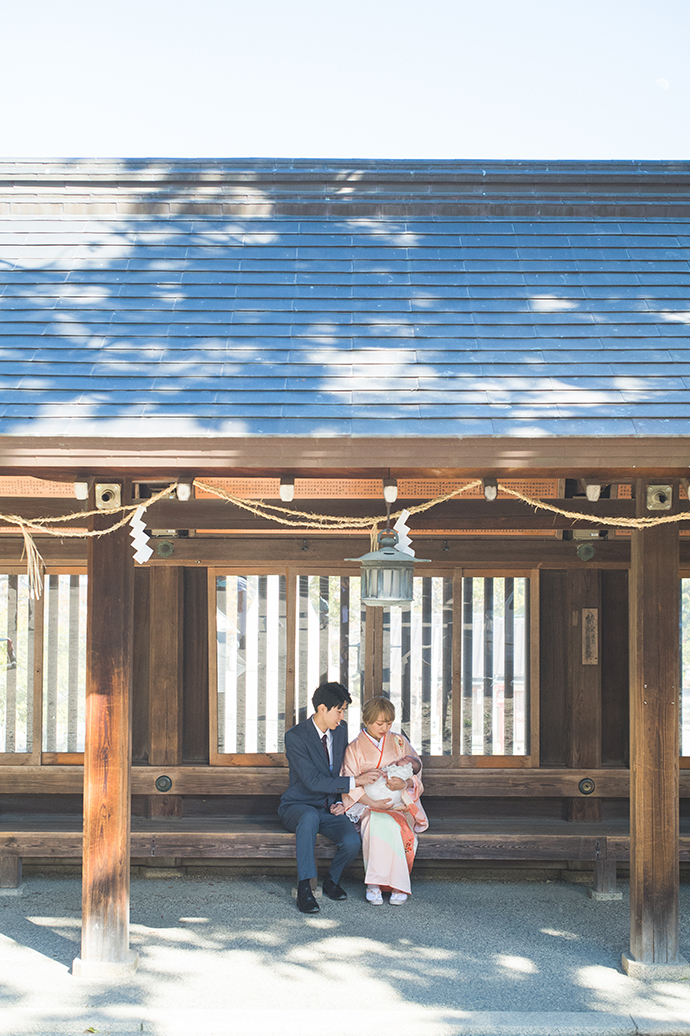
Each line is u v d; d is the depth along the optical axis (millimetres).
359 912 5316
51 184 5531
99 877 4402
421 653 6141
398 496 5664
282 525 5785
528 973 4469
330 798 5605
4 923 5090
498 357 4414
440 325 4629
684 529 5426
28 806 6012
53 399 4086
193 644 6180
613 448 3986
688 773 6027
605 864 5570
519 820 5965
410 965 4555
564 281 4969
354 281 4949
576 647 6039
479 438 3932
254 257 5133
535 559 5969
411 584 4426
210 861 6020
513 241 5301
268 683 6125
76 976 4371
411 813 5574
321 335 4547
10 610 6094
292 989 4270
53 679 6105
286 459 4008
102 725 4438
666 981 4383
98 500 4484
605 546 5941
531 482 5781
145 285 4891
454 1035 3902
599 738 6004
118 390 4148
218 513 5402
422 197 5555
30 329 4543
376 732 5648
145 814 6008
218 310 4715
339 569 6113
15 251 5141
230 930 5020
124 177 5539
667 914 4441
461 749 6082
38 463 4016
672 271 5059
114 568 4500
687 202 5574
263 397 4117
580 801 5977
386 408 4062
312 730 5609
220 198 5535
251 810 6035
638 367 4336
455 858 5555
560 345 4496
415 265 5078
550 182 5617
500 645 6137
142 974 4422
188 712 6156
